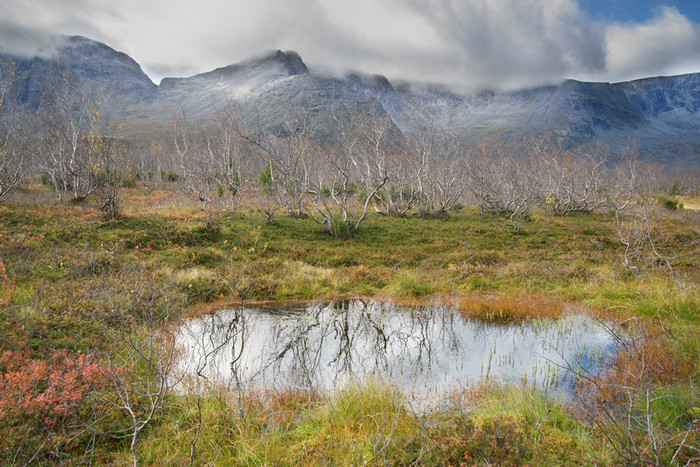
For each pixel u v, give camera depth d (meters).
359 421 4.95
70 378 4.89
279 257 14.48
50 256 11.06
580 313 9.82
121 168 27.81
